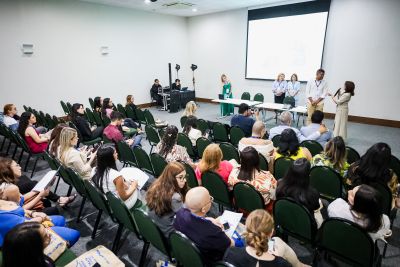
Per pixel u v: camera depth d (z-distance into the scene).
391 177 2.21
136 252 2.38
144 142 5.77
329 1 7.12
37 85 7.31
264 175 2.31
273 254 1.30
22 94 7.09
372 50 6.73
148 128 4.65
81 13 7.81
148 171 3.46
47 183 2.58
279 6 8.12
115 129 4.17
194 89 11.20
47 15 7.16
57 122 5.19
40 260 1.21
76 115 5.38
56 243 1.79
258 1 7.96
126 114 6.73
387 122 6.86
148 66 9.94
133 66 9.46
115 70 8.97
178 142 4.13
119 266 1.67
